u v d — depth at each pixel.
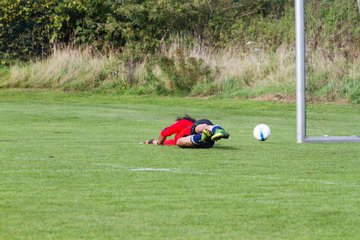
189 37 82.81
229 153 34.09
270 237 18.05
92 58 81.75
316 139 38.78
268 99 68.12
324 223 19.56
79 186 24.98
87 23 85.31
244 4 88.88
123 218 20.08
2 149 35.91
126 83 77.44
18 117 55.38
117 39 86.62
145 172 28.12
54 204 21.92
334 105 61.28
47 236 18.09
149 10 84.38
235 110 61.75
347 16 66.56
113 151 34.91
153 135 43.31
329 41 65.56
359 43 65.56
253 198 22.89
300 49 38.72
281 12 88.31
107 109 62.22
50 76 79.56
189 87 74.94
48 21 86.06
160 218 20.08
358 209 21.30
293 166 30.00
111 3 86.75
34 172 28.11
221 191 24.09
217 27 84.81
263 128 39.12
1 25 85.50
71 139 40.91
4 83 79.44
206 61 76.69
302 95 38.62
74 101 70.06
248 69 74.06
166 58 76.00
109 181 26.02
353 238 17.98
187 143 35.47
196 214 20.58
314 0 67.25
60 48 85.31
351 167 29.83
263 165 30.25
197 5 84.56
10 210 21.08
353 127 49.25
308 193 23.78
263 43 78.12
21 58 86.56
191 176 27.19
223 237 18.03
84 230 18.72
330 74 63.59
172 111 60.75
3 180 26.20
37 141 39.81
